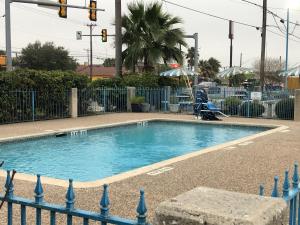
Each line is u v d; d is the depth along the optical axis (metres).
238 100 24.42
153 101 27.72
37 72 21.03
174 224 2.46
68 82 22.73
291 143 13.51
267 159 10.60
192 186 7.79
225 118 23.19
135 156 13.67
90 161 12.76
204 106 22.48
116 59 28.14
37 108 21.23
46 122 20.45
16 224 5.41
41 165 12.09
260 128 19.86
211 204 2.50
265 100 24.88
